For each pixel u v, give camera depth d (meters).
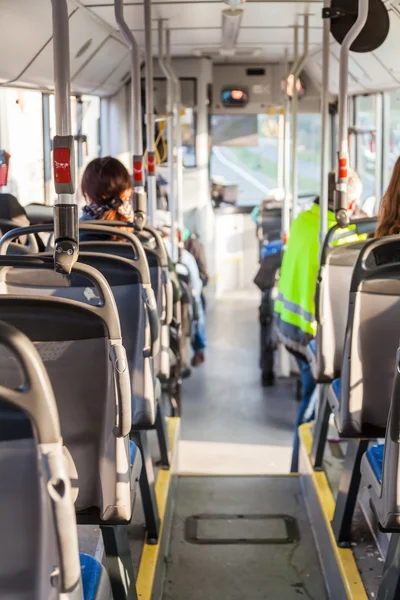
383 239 2.52
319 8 5.75
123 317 2.72
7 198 3.98
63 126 1.98
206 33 7.08
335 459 4.11
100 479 2.03
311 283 4.47
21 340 1.24
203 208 9.48
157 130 8.60
